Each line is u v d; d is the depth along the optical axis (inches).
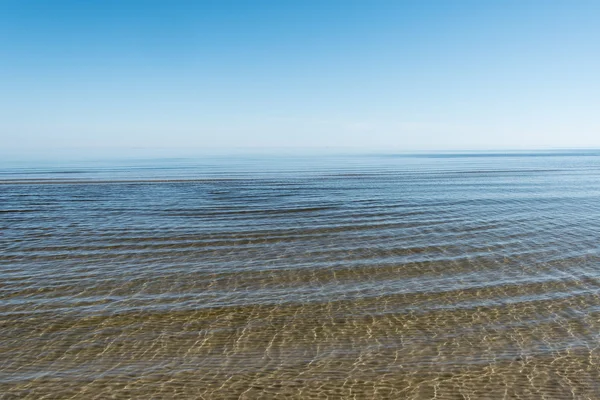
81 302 571.5
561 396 365.4
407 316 523.8
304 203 1378.0
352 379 393.4
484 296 581.3
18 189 1768.0
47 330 490.6
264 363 421.1
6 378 395.5
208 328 496.4
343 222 1069.1
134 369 411.2
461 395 368.2
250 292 607.8
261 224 1049.5
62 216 1161.4
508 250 802.2
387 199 1466.5
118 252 810.2
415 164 4101.9
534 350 439.2
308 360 426.0
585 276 652.1
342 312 538.3
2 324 504.4
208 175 2576.3
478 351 439.2
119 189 1785.2
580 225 1023.0
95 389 379.2
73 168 3408.0
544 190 1755.7
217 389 378.9
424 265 719.1
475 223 1051.3
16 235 941.2
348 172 2864.2
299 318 522.0
